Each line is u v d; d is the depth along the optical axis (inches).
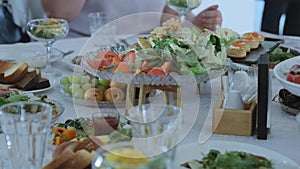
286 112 45.2
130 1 93.2
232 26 136.4
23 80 51.9
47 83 52.5
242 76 43.9
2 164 33.4
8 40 87.4
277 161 33.7
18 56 64.4
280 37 75.8
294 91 41.8
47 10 86.2
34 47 70.6
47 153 33.8
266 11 110.3
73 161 31.2
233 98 40.8
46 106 33.1
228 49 57.7
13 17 88.5
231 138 39.9
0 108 32.0
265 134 39.5
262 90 39.0
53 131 36.5
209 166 32.3
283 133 40.9
